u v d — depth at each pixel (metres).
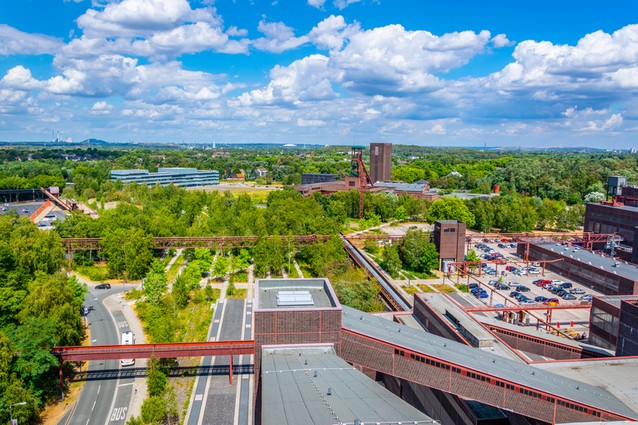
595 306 109.56
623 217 190.62
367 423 42.69
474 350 78.75
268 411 46.16
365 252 199.50
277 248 161.88
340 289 127.88
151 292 126.12
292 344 72.31
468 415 68.31
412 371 69.81
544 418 65.62
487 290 155.50
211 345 89.50
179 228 189.50
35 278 125.00
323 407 47.31
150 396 86.69
